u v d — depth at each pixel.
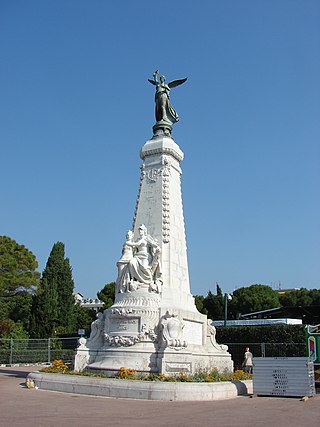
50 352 34.91
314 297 61.81
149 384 14.88
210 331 21.97
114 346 18.80
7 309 48.28
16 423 9.90
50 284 48.53
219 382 16.27
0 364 32.47
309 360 16.11
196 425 10.22
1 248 51.00
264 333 29.86
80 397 14.94
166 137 23.50
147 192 22.38
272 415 11.82
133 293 19.58
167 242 21.17
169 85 25.30
